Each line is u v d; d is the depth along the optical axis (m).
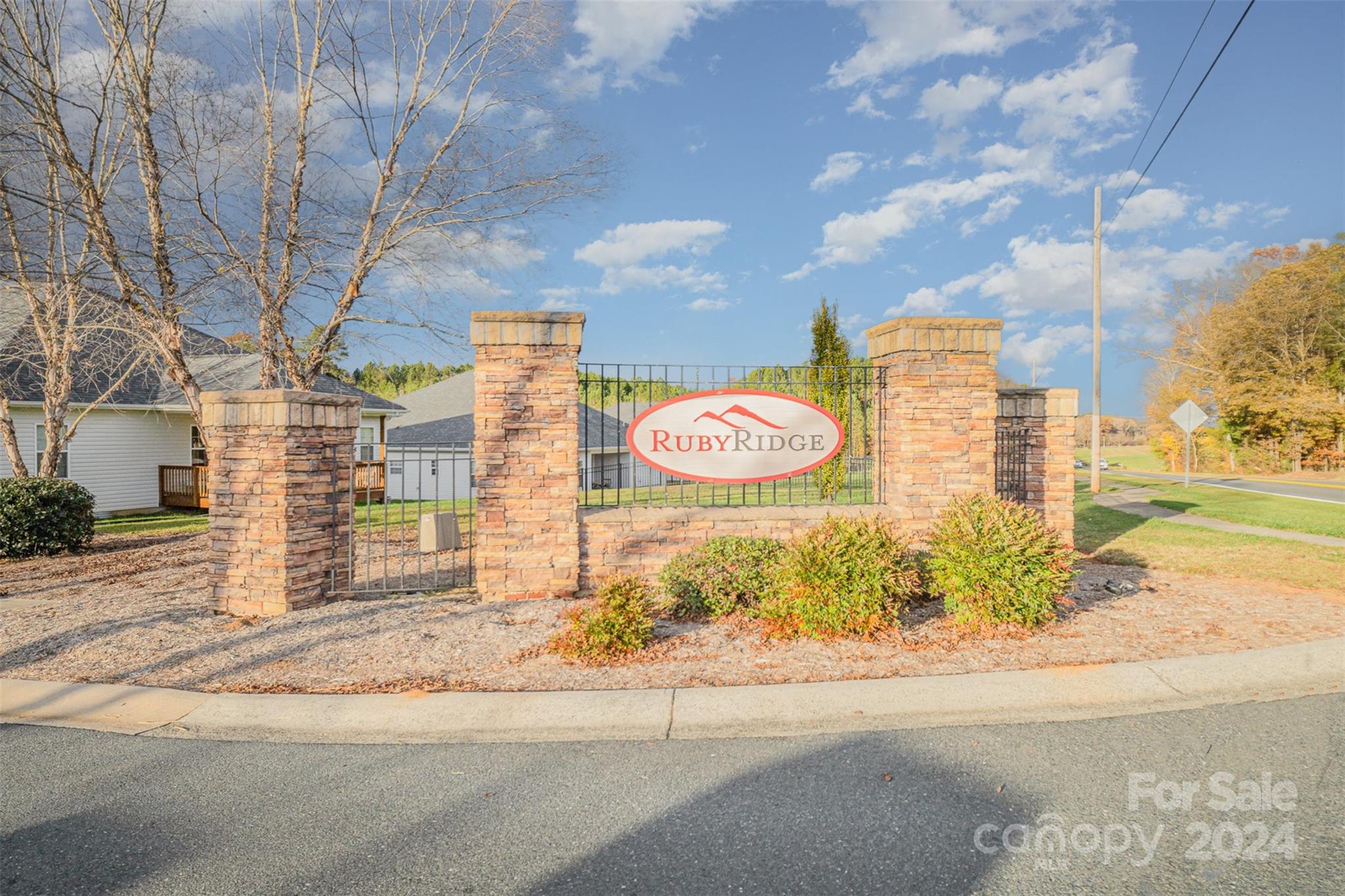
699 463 7.66
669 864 2.83
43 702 4.61
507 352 6.97
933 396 7.38
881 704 4.44
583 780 3.57
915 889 2.65
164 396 19.59
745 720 4.25
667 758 3.81
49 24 11.23
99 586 8.09
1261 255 46.84
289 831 3.11
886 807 3.26
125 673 5.14
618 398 7.47
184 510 19.30
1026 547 5.84
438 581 8.12
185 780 3.61
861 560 5.74
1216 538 11.04
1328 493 21.48
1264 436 41.22
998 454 9.10
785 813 3.22
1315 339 40.94
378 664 5.28
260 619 6.44
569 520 7.02
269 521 6.64
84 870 2.81
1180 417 24.75
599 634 5.35
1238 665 4.99
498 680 4.95
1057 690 4.63
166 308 11.38
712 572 6.46
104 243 10.88
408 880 2.73
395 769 3.72
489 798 3.39
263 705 4.53
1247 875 2.70
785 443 7.74
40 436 17.02
